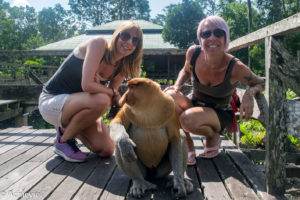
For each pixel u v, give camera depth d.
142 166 2.80
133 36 3.17
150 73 18.94
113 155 3.79
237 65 2.99
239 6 23.45
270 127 2.52
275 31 2.39
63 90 3.45
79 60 3.32
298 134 2.42
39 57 30.20
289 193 3.73
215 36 2.92
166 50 11.80
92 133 3.53
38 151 4.03
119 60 3.45
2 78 13.32
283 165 2.56
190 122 3.12
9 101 9.47
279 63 2.46
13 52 11.11
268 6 21.75
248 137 5.07
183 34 19.11
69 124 3.35
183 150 2.70
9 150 4.10
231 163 3.46
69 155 3.47
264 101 2.76
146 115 2.44
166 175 2.96
